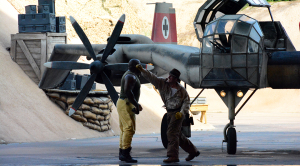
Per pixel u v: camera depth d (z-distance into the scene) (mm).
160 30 46375
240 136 29797
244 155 15883
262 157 14734
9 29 37719
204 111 44531
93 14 55906
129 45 23766
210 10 23453
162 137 20188
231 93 17953
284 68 18625
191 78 19750
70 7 53594
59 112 29453
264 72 18281
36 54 32000
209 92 111438
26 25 32406
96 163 12352
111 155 15508
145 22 135875
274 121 57344
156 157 15031
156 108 39906
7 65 30969
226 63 17312
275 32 21406
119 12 59156
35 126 26344
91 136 28672
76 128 28594
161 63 21891
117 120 33812
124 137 12961
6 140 23125
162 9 46625
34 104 28578
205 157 14828
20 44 32156
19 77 30703
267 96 100812
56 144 22234
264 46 19672
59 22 33281
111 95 20047
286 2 131625
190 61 19781
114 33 20875
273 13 126812
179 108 12953
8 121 25281
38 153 16562
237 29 17266
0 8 40312
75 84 30406
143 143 23328
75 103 20141
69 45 26938
